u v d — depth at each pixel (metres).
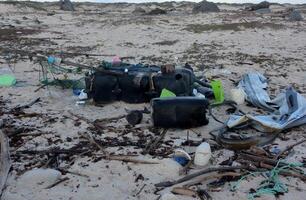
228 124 3.91
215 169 3.15
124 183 3.09
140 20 14.00
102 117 4.29
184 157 3.35
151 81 4.52
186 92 4.51
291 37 10.43
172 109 3.90
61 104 4.67
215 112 4.46
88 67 4.90
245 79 5.35
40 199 2.91
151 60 7.36
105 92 4.60
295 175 3.15
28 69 6.32
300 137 3.83
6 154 3.43
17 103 4.72
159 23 13.16
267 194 2.94
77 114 4.36
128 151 3.53
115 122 4.15
